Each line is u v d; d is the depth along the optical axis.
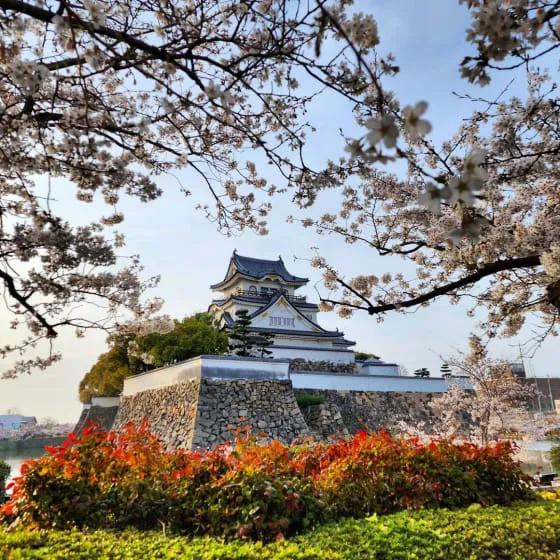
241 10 3.08
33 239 3.81
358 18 2.31
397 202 5.70
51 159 3.84
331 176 3.82
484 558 3.73
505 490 5.88
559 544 4.06
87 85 3.44
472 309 6.27
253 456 5.31
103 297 4.30
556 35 2.48
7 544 3.79
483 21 2.15
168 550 3.70
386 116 1.40
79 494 4.97
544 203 4.85
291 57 2.55
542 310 5.28
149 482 5.07
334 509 4.97
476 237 1.89
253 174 5.26
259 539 4.30
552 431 11.95
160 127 4.43
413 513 4.85
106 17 2.96
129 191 4.64
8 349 4.18
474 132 4.81
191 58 2.75
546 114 4.23
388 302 5.68
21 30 3.22
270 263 37.09
